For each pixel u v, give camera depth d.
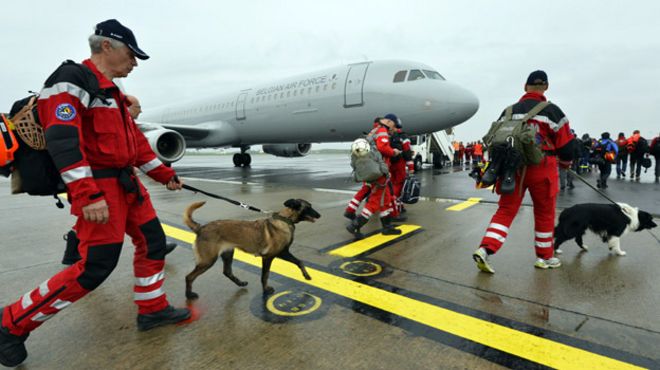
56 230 4.59
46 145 1.61
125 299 2.48
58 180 1.77
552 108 2.77
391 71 10.14
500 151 2.81
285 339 1.95
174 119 19.16
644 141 11.16
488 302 2.39
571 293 2.52
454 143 21.23
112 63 1.85
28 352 1.85
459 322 2.12
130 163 1.93
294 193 7.74
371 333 2.00
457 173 13.77
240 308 2.33
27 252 3.62
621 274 2.88
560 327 2.05
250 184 9.71
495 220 2.97
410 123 10.11
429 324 2.10
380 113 10.19
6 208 6.26
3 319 1.71
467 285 2.69
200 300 2.46
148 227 2.05
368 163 3.82
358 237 4.05
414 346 1.87
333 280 2.81
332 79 11.11
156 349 1.87
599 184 9.20
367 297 2.48
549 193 2.89
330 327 2.07
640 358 1.75
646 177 12.57
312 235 4.20
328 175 12.98
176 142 11.55
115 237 1.83
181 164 24.98
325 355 1.80
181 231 4.43
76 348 1.89
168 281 2.81
